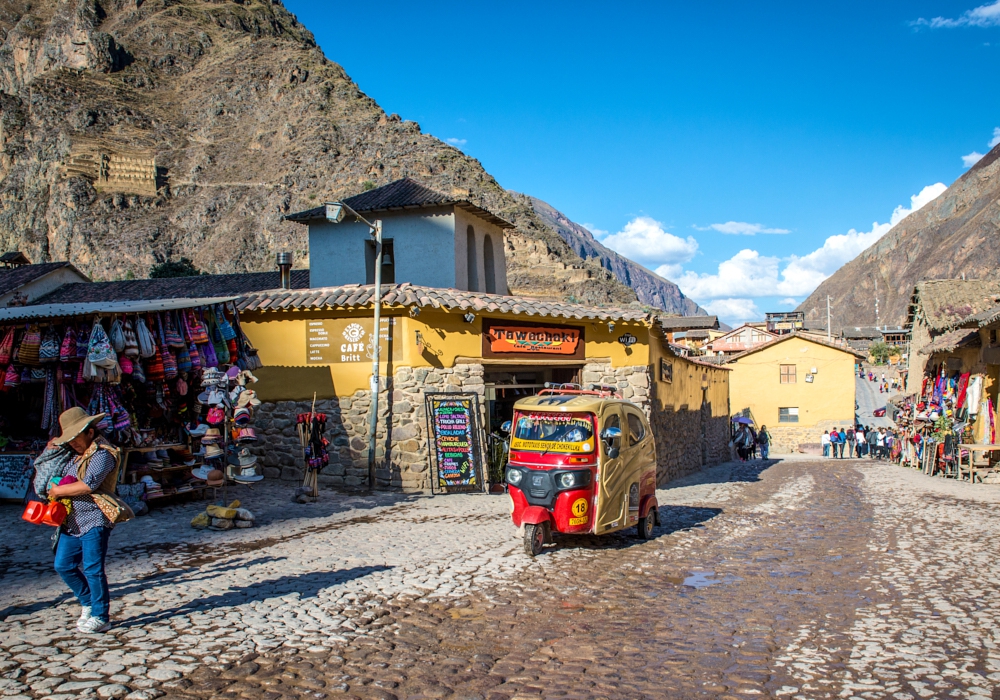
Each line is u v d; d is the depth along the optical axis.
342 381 14.50
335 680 4.79
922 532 10.59
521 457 9.12
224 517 9.59
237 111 173.75
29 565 7.62
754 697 4.63
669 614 6.39
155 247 137.75
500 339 15.20
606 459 9.08
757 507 13.44
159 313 11.46
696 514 12.36
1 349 11.03
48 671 4.73
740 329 80.88
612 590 7.18
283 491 13.50
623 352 17.19
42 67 185.25
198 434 11.55
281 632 5.63
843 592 7.13
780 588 7.30
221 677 4.76
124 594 6.54
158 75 185.50
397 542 9.07
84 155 151.38
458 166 145.25
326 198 141.50
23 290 38.38
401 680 4.82
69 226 140.88
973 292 28.31
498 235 24.84
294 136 160.50
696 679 4.92
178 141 164.75
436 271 21.30
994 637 5.73
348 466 14.34
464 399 14.33
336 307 14.44
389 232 21.80
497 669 5.06
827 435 40.31
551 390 11.16
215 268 133.00
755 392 43.78
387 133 156.25
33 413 12.24
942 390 24.23
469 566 7.93
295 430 14.74
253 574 7.32
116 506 5.53
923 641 5.65
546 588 7.21
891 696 4.62
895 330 112.25
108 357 10.18
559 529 8.84
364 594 6.73
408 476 13.90
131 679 4.65
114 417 10.44
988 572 7.95
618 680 4.89
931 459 21.03
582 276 116.94
